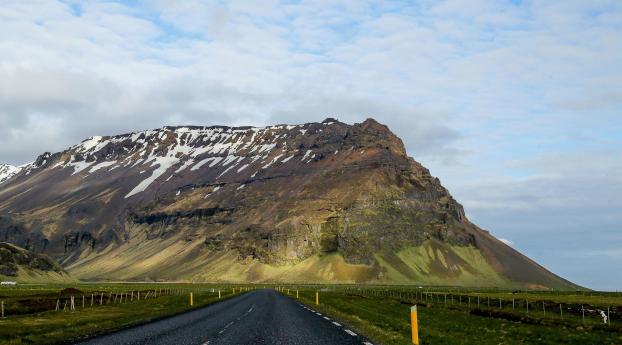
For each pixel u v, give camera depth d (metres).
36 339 29.12
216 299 94.38
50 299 88.56
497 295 146.00
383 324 40.28
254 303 76.31
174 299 98.12
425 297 122.06
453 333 36.59
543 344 31.56
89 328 35.59
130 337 29.72
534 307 80.12
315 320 42.78
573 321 51.44
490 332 38.22
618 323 51.34
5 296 107.56
